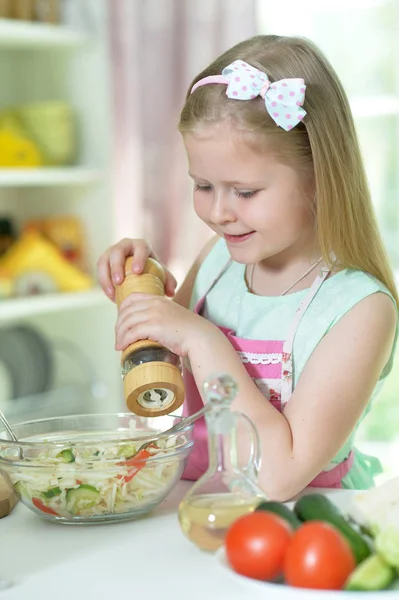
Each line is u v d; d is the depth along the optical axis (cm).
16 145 307
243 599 90
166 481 117
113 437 131
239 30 318
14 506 125
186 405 154
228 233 133
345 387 129
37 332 336
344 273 142
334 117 137
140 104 336
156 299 130
